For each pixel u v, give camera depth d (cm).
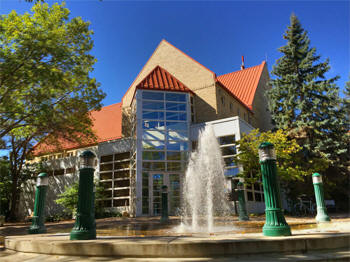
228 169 1941
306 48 2666
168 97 2239
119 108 3167
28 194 2809
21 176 2648
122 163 2198
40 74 1295
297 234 479
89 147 2566
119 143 2253
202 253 370
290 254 381
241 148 1725
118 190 2131
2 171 2581
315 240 403
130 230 862
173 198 1975
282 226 464
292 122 2541
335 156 2408
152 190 1977
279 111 2709
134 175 2033
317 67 2620
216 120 2177
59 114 1709
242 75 3641
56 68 1488
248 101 3145
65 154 2777
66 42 1719
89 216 498
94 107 1991
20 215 2778
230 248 371
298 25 2778
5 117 1593
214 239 401
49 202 2578
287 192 2170
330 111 2467
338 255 370
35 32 1347
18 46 1310
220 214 1584
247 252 372
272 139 1692
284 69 2736
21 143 2362
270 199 487
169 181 2019
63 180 2566
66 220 2014
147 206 1938
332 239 416
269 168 504
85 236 479
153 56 2752
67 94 1880
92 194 520
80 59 1741
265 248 378
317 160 1981
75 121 1889
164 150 2080
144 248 381
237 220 1202
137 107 2125
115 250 390
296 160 1791
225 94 2539
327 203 2627
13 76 1302
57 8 1741
